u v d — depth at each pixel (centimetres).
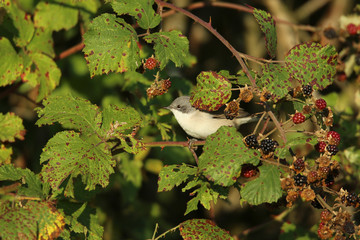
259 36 1638
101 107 1312
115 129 812
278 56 1472
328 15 1566
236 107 759
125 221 1525
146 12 819
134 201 1549
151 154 1369
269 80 737
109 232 1468
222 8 1655
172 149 1359
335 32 1217
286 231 1204
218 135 736
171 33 818
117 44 786
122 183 1328
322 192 743
